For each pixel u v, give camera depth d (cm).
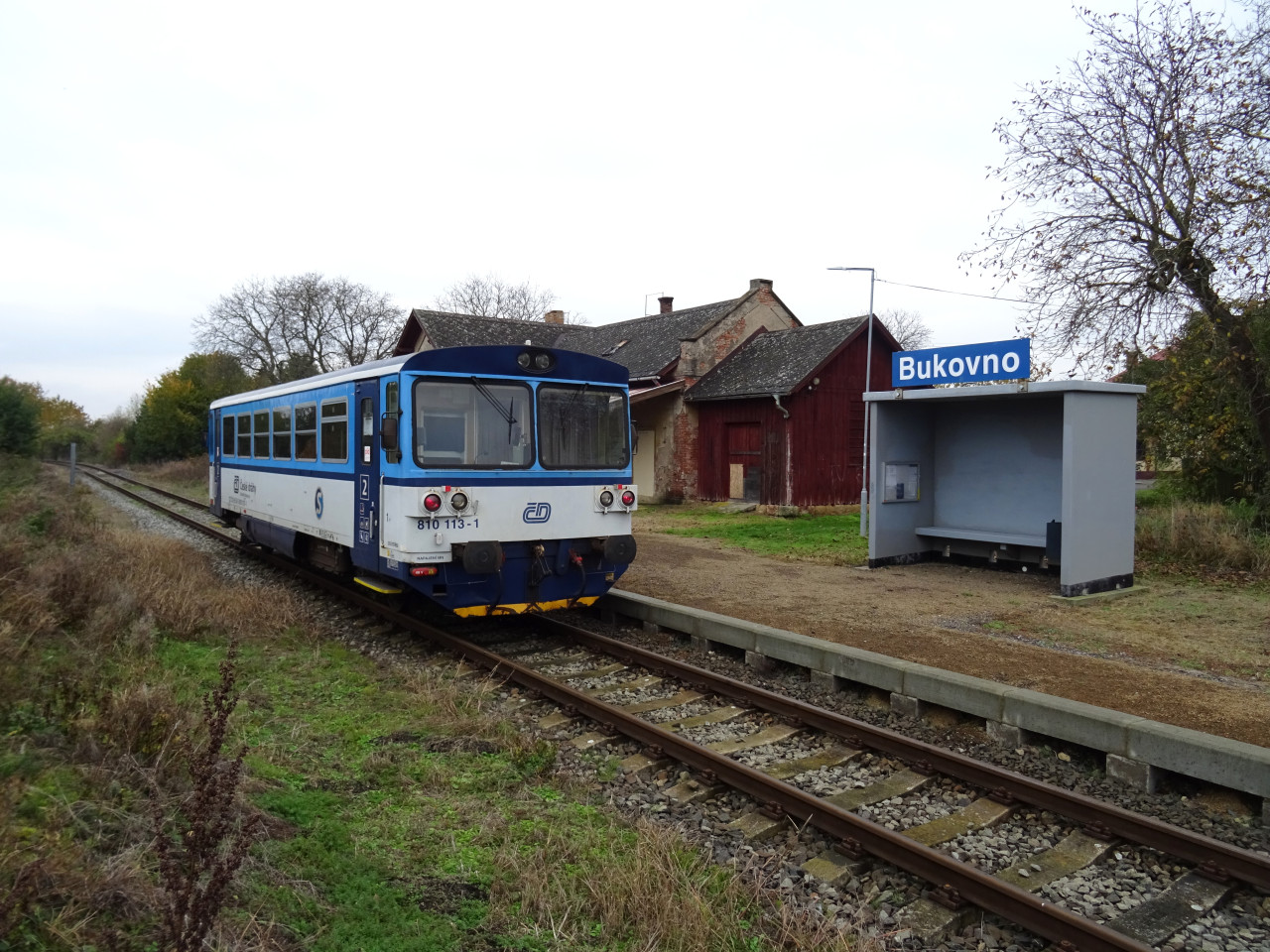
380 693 724
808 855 468
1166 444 1692
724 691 729
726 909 404
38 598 754
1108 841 479
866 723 666
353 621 996
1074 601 1027
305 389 1093
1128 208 1454
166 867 303
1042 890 433
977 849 475
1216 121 1370
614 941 381
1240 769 506
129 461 5659
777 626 888
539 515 856
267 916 359
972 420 1309
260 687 716
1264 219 1312
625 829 490
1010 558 1258
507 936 377
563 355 880
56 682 563
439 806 504
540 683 732
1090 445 1062
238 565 1390
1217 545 1247
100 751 475
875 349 2292
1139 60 1411
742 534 1678
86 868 357
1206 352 1473
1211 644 827
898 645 814
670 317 2798
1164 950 385
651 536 1658
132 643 732
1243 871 431
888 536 1291
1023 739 621
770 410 2159
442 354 811
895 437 1300
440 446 806
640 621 977
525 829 481
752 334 2492
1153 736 546
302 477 1105
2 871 335
